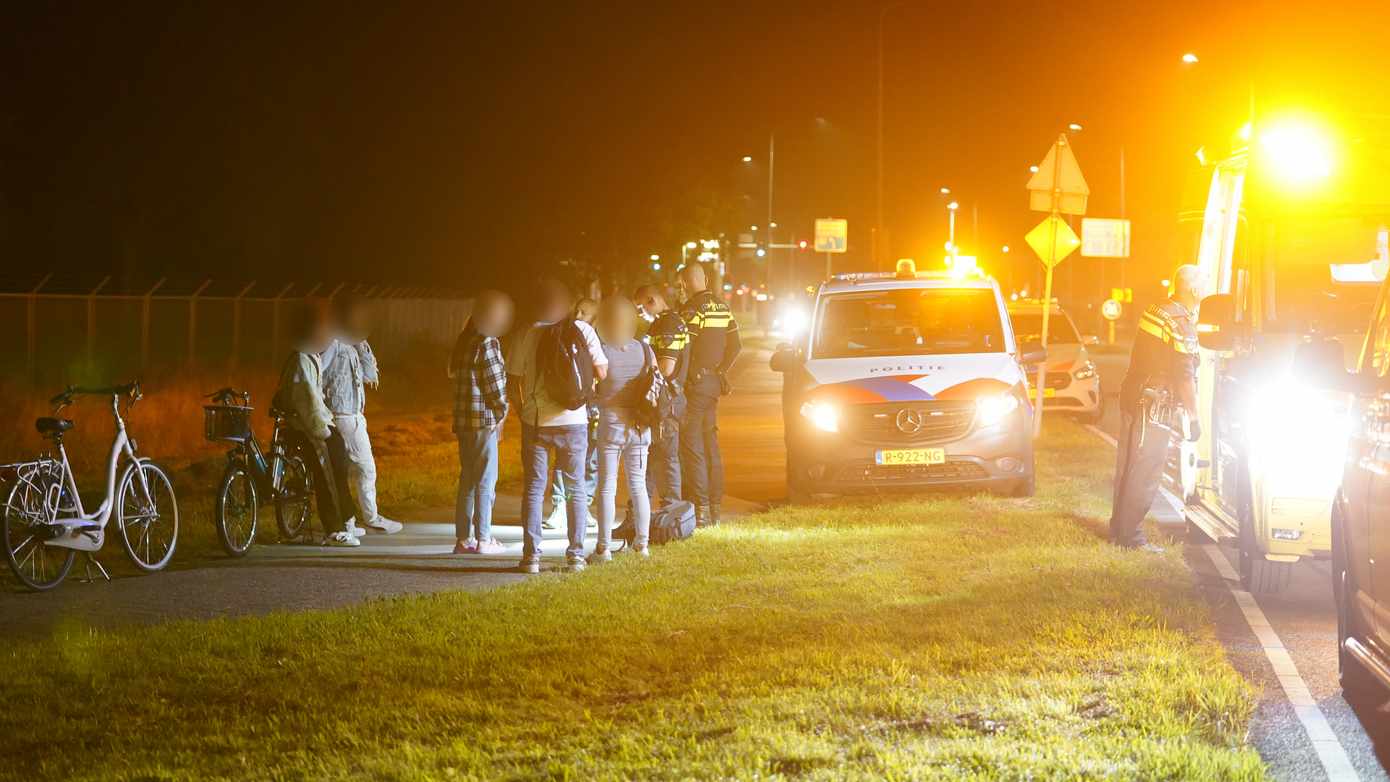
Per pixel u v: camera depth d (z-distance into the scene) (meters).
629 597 9.48
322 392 12.20
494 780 5.88
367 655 7.96
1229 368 10.56
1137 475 11.36
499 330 11.62
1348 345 9.70
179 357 33.03
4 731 6.72
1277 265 10.27
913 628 8.45
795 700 6.88
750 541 11.82
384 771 5.98
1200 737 6.37
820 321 15.06
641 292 12.56
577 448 10.89
